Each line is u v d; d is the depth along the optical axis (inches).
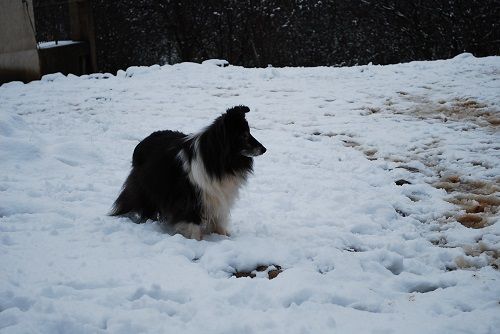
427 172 303.4
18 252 190.1
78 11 773.3
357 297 167.8
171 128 391.9
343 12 1168.2
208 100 483.8
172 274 178.7
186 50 1198.3
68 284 167.8
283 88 524.4
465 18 1054.4
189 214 213.5
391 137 363.6
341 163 318.7
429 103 444.5
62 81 605.0
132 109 458.0
